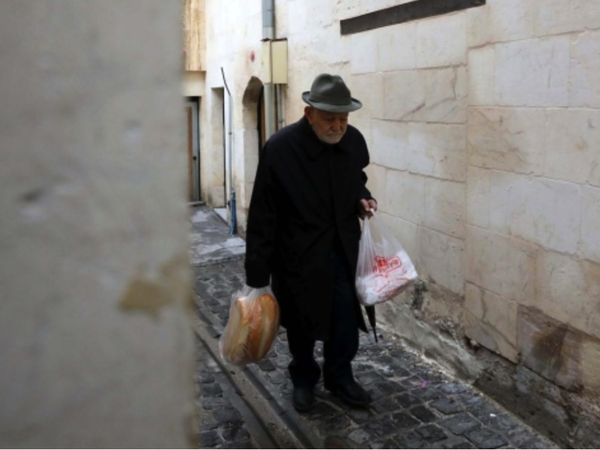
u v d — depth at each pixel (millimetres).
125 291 619
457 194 3902
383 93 4660
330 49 5527
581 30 2855
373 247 3504
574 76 2920
